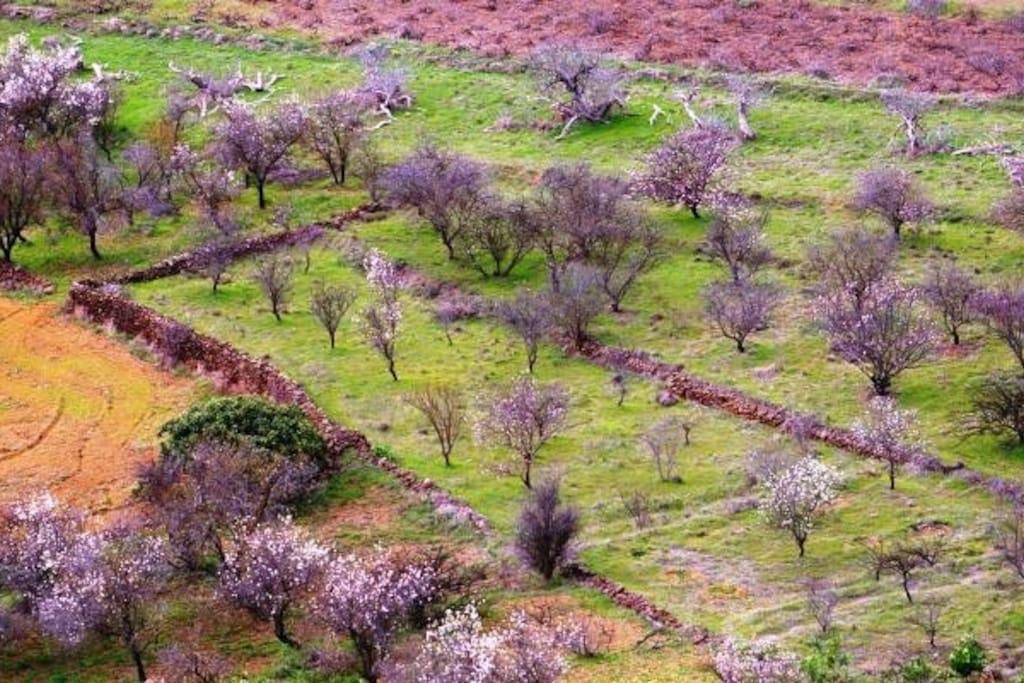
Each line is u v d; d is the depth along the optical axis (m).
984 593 74.06
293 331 105.31
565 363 100.44
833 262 104.75
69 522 83.94
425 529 85.25
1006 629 71.12
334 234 118.25
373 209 121.56
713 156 116.94
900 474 86.00
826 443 89.62
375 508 87.62
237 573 78.81
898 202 110.62
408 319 106.81
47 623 76.19
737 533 82.25
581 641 72.94
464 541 83.94
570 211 110.50
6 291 114.50
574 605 77.25
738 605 76.31
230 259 115.06
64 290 114.38
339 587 73.00
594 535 83.31
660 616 75.75
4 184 116.69
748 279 106.81
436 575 77.44
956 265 106.38
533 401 89.69
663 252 112.06
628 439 91.88
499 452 91.25
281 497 86.44
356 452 91.94
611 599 77.56
